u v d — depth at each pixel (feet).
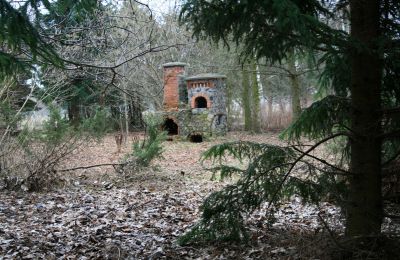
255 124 73.20
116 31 39.24
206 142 62.49
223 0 11.41
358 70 11.73
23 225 19.93
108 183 31.53
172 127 69.21
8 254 15.48
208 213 14.05
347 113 11.98
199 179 33.65
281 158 13.12
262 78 79.77
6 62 11.39
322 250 12.14
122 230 18.62
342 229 14.08
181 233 17.79
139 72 55.93
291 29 10.74
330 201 16.11
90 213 22.22
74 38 27.43
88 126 32.12
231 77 78.54
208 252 14.58
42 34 17.61
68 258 14.93
